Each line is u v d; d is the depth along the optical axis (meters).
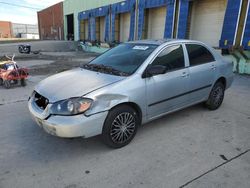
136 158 3.00
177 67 3.83
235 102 5.48
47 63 12.98
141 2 17.05
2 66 6.89
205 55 4.45
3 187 2.45
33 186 2.47
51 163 2.89
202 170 2.75
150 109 3.48
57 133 2.80
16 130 3.81
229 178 2.60
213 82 4.55
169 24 14.44
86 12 26.39
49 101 2.91
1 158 2.99
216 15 12.37
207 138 3.57
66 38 36.06
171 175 2.65
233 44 10.37
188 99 4.12
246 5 9.79
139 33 17.72
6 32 77.56
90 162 2.91
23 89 6.59
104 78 3.22
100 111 2.88
